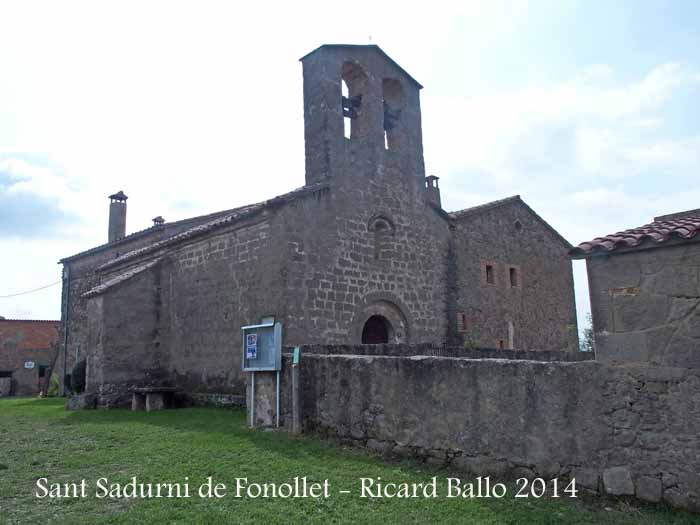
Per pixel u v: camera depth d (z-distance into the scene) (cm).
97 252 2889
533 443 646
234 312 1542
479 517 559
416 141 1905
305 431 955
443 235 1983
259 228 1501
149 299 1803
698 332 554
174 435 1038
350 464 760
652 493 559
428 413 760
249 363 1082
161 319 1812
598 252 630
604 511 559
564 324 2469
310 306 1459
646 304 593
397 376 806
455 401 729
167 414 1409
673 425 556
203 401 1595
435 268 1909
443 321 1895
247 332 1098
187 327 1716
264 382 1058
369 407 843
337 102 1669
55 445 973
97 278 2870
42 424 1276
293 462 779
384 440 812
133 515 577
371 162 1727
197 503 620
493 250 2206
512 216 2352
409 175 1850
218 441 943
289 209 1466
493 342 2100
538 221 2484
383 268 1700
